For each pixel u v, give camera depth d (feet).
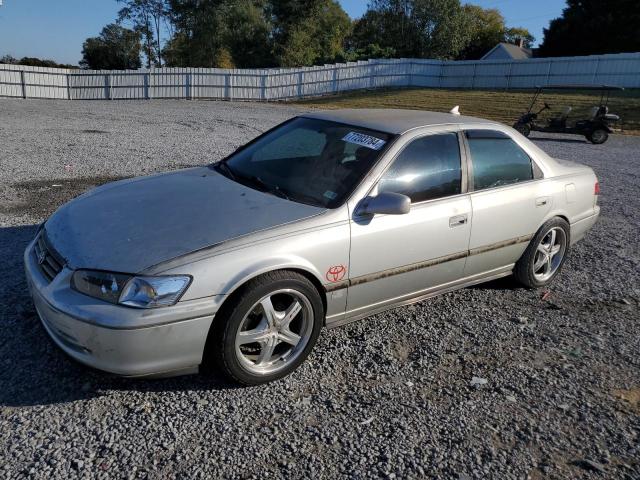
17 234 17.88
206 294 9.55
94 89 97.45
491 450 9.27
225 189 12.30
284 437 9.23
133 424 9.28
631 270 18.26
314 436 9.30
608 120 57.06
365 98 101.30
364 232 11.46
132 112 66.28
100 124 50.78
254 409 9.91
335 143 13.16
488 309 14.71
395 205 11.14
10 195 22.97
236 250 9.96
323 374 11.18
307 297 10.78
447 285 13.84
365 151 12.51
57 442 8.73
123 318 9.06
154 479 8.13
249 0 176.55
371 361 11.75
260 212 11.07
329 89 108.88
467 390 10.94
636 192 31.37
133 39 201.87
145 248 9.82
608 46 152.25
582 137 64.03
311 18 178.91
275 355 10.94
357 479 8.42
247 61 182.29
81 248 10.09
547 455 9.25
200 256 9.70
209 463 8.51
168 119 58.85
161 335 9.32
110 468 8.27
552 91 98.63
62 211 12.00
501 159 14.66
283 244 10.39
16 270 14.78
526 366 11.96
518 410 10.39
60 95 96.78
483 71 109.81
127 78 97.50
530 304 15.23
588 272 17.93
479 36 228.84
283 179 12.62
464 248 13.52
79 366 10.40
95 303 9.26
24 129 43.91
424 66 115.14
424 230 12.46
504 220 14.26
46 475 8.05
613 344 13.15
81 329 9.21
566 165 17.12
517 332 13.48
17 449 8.52
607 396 11.02
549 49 164.55
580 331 13.74
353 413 9.99
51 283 9.91
